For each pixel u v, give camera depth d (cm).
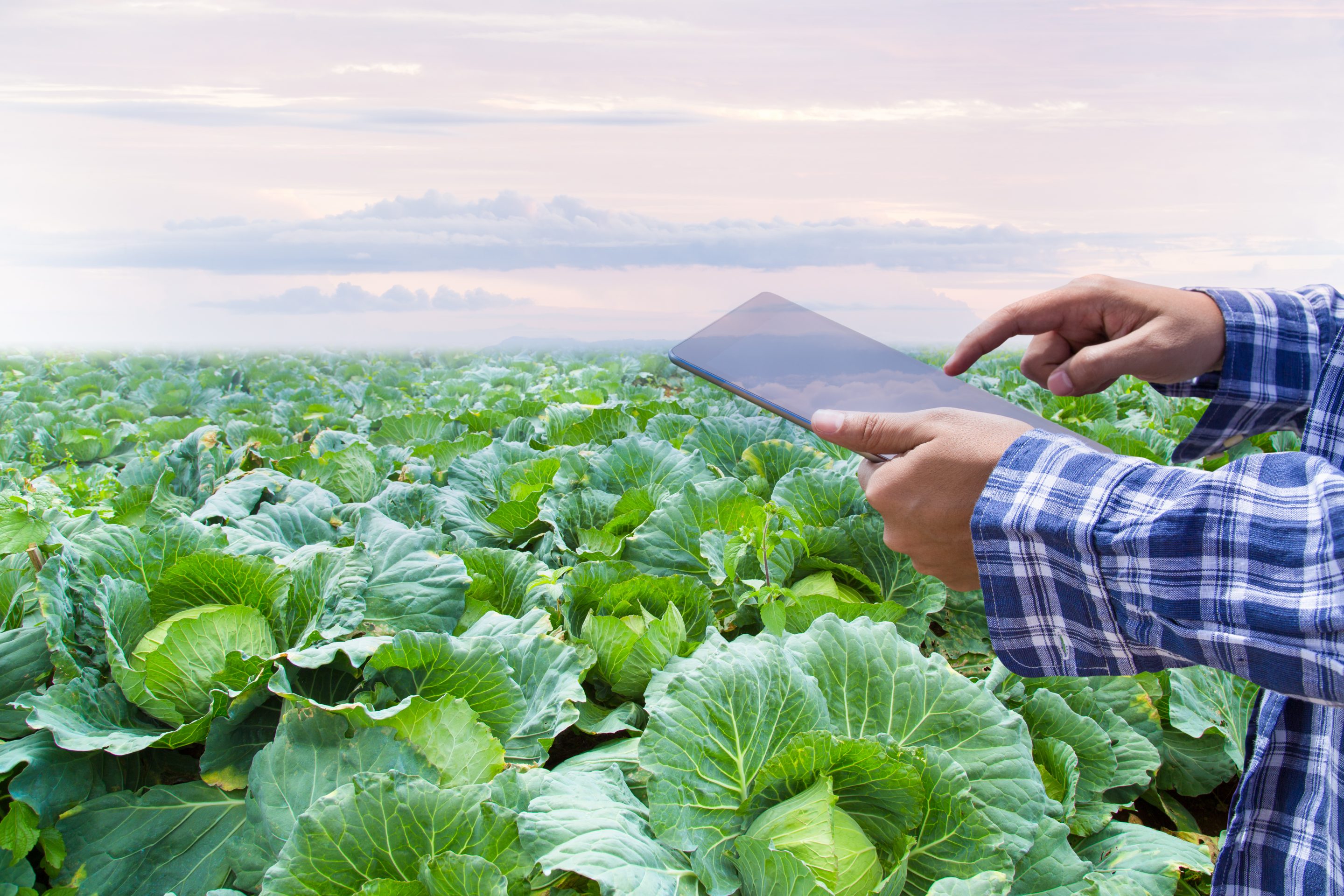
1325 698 104
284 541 336
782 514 367
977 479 142
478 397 1033
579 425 584
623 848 179
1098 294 191
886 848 201
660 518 358
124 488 458
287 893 178
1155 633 118
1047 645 134
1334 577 103
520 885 182
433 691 237
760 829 190
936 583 336
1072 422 689
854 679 225
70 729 220
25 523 338
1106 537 122
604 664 279
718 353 202
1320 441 134
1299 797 143
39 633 253
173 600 262
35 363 1695
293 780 204
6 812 227
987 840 192
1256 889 146
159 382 1168
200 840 216
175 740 228
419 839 185
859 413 156
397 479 522
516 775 200
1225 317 186
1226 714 294
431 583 276
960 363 204
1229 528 112
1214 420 197
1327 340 188
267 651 249
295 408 905
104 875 209
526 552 390
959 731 215
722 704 201
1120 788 264
